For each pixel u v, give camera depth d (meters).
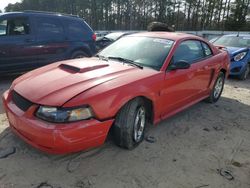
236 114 4.77
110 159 2.97
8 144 3.15
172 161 3.02
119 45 4.19
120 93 2.79
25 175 2.62
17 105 2.82
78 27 7.17
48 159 2.90
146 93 3.10
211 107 5.06
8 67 5.89
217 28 50.94
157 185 2.59
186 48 4.07
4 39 5.70
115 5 58.75
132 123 3.01
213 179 2.75
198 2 52.22
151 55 3.70
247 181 2.76
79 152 3.06
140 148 3.24
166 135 3.68
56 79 2.92
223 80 5.44
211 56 4.75
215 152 3.31
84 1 59.66
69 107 2.48
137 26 57.94
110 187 2.52
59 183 2.54
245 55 7.73
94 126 2.60
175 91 3.70
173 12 54.69
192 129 3.95
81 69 3.14
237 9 46.41
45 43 6.36
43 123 2.49
